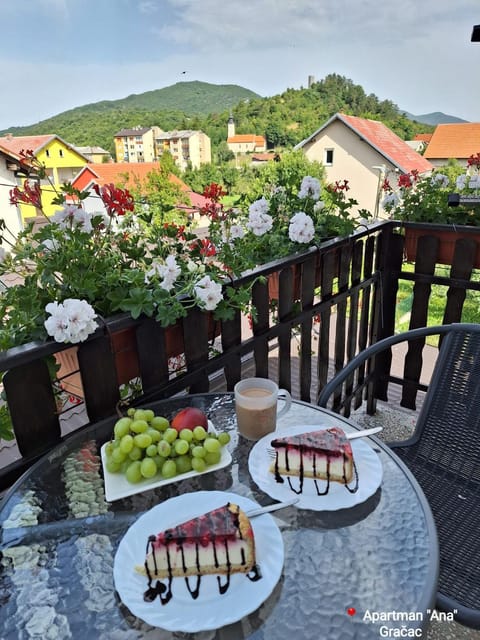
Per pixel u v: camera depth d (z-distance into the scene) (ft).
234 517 2.15
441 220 7.07
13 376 3.09
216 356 4.75
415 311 7.45
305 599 2.04
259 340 5.26
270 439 3.08
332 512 2.54
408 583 2.12
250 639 1.86
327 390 4.32
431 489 3.98
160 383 4.19
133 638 1.88
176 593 2.02
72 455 3.08
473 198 6.59
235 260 5.11
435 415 4.52
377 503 2.62
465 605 2.95
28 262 4.09
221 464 2.87
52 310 3.09
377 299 7.75
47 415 3.34
